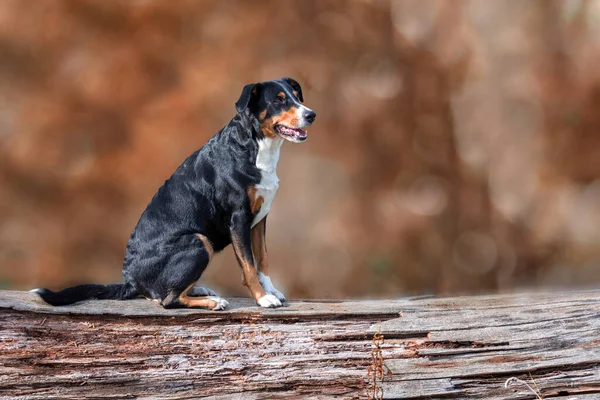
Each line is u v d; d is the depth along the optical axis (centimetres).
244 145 622
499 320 584
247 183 618
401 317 589
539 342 572
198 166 635
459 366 564
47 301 581
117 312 577
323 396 557
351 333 576
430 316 590
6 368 545
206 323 580
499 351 569
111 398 548
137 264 618
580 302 598
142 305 599
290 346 570
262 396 555
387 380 559
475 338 573
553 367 562
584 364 562
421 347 571
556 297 610
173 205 628
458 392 556
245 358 563
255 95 629
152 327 575
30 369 546
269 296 610
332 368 563
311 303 615
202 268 610
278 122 618
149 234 624
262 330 577
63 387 547
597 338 572
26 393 543
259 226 653
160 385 553
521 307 596
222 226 633
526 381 557
